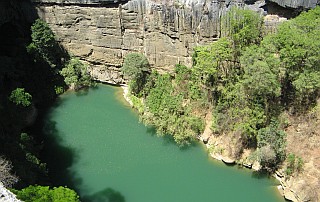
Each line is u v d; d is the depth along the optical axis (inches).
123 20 2306.8
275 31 1974.7
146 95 2335.1
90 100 2455.7
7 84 2242.9
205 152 2055.9
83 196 1855.3
